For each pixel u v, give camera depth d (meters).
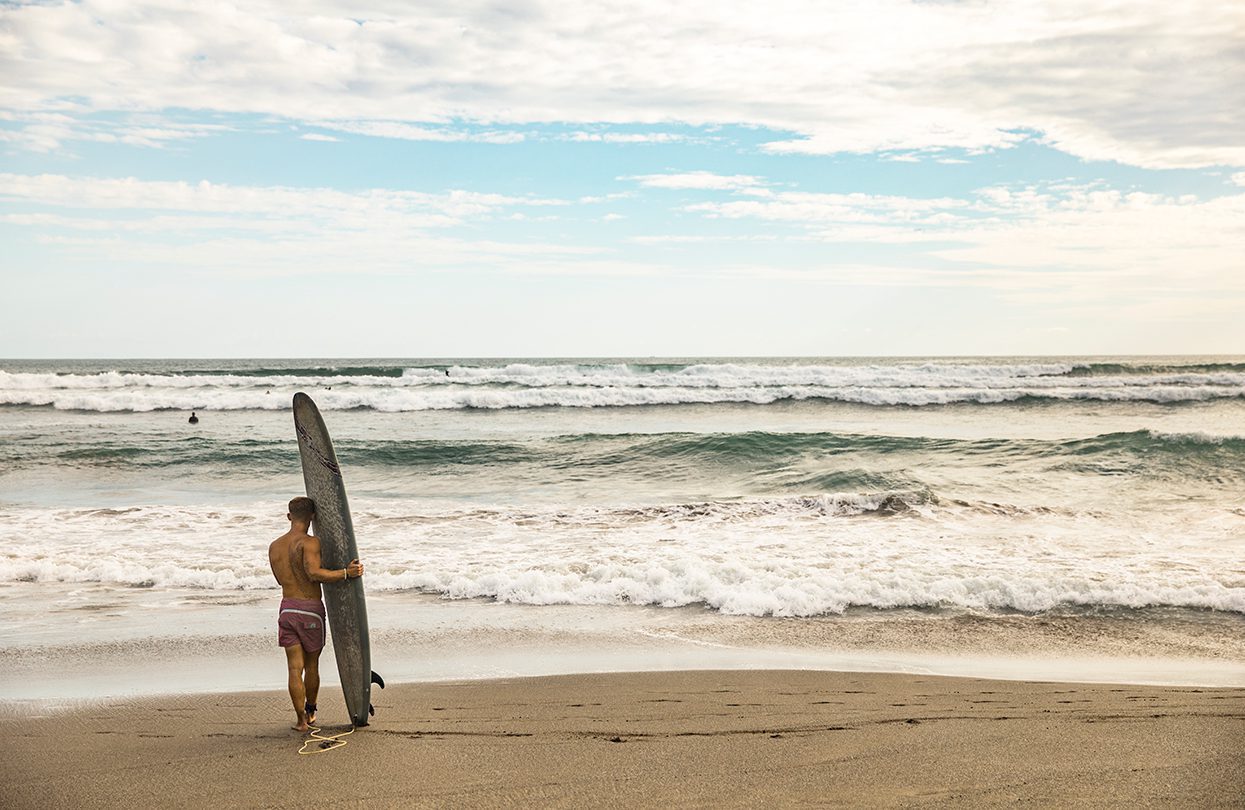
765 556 11.23
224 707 6.19
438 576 10.41
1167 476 17.47
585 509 14.70
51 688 6.74
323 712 6.03
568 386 41.94
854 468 18.70
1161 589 9.49
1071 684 6.80
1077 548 11.62
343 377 42.72
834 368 46.50
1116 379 42.44
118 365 111.75
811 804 4.10
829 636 8.40
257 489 17.77
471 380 42.12
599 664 7.50
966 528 12.94
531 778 4.54
